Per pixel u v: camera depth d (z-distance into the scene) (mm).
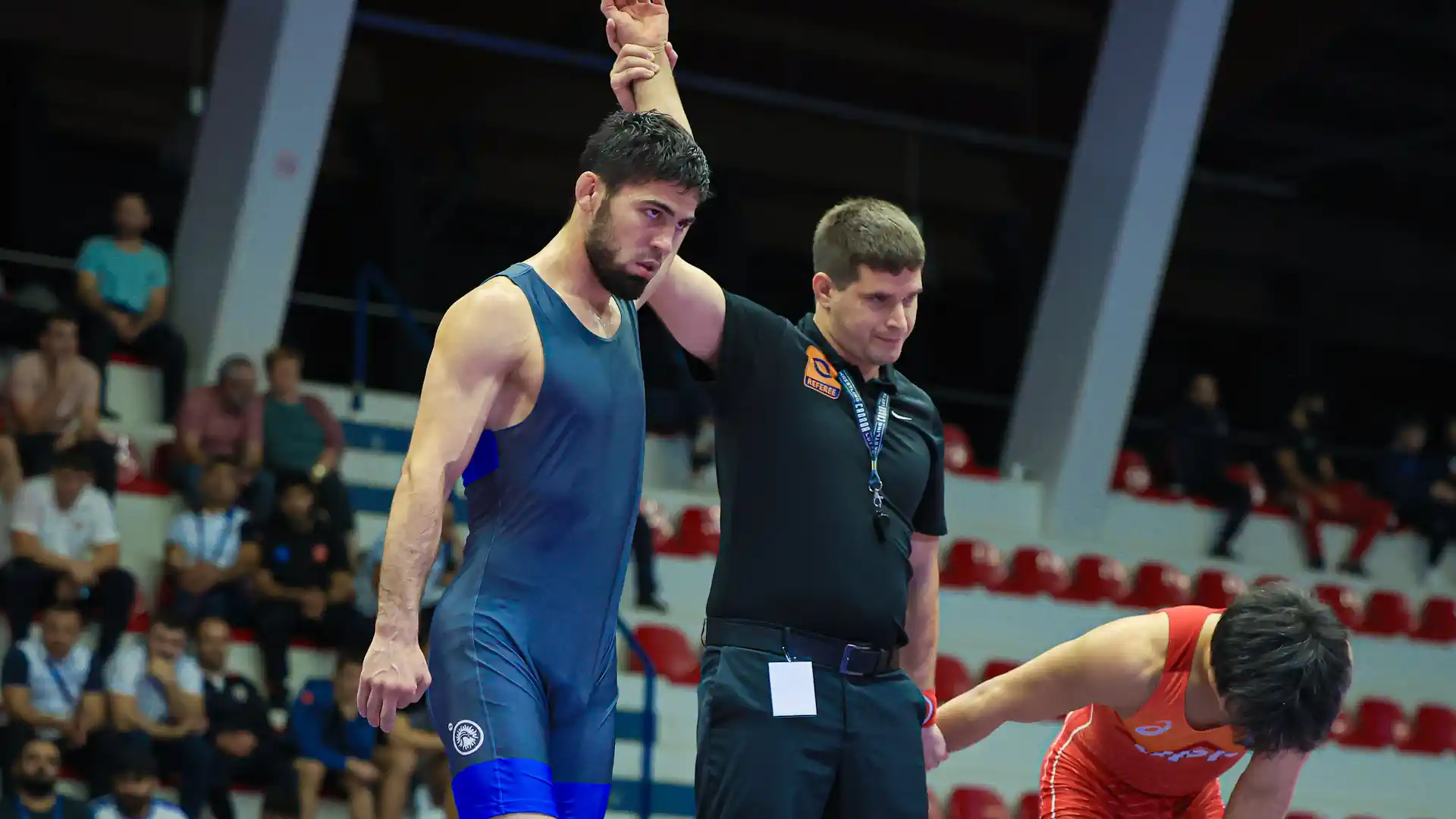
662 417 20703
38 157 23875
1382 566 23734
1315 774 18781
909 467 6387
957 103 29344
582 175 5574
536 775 5266
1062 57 27734
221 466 15578
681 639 16859
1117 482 22703
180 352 17875
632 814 15180
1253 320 31500
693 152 5504
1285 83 28234
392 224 25672
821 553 6090
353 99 25500
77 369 16469
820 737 5984
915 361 29922
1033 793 16891
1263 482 25828
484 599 5418
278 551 15234
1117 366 20469
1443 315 32500
